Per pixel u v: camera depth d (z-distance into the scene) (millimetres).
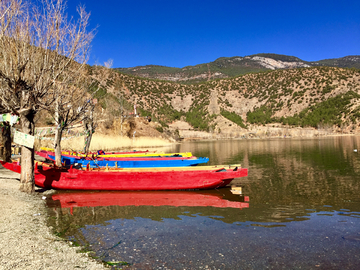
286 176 13742
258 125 139125
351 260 4762
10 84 8664
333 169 15688
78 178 10586
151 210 8016
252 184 11891
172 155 20094
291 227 6434
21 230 5887
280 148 35969
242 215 7445
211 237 5844
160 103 158750
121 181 10555
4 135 13109
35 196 9391
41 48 9352
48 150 19469
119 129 43062
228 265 4602
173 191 10656
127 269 4438
